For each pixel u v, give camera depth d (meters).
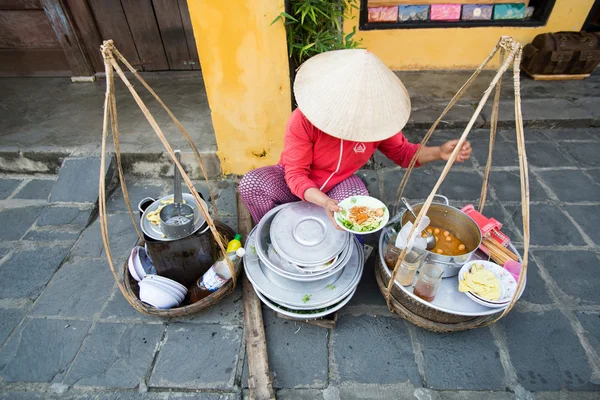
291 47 2.14
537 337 1.75
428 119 3.17
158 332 1.81
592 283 1.97
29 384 1.63
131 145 2.74
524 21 3.60
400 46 3.74
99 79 3.68
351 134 1.37
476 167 2.80
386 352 1.71
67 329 1.83
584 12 3.50
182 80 3.60
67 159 2.70
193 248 1.77
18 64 3.64
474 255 1.84
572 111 3.19
